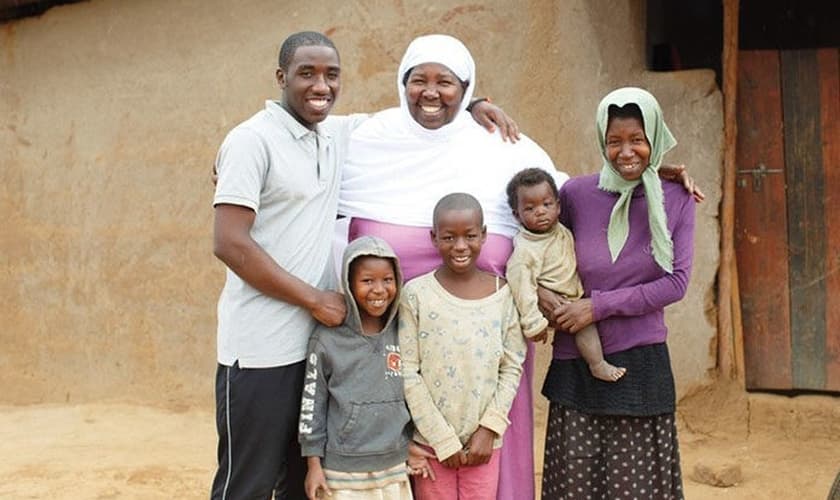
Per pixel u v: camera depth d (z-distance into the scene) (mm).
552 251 3688
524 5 6098
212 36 6977
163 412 7129
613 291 3611
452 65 3713
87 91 7508
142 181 7277
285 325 3475
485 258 3756
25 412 7504
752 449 5762
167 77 7152
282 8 6730
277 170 3426
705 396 6008
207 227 7027
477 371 3564
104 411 7242
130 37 7289
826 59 6055
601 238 3672
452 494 3662
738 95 6156
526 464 3879
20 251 7883
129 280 7355
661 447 3686
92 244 7520
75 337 7641
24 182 7852
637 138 3500
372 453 3484
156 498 5387
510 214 3852
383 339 3557
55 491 5543
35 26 7730
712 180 6012
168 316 7203
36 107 7770
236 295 3510
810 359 6145
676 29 7359
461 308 3604
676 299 3607
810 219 6113
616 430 3691
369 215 3824
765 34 7961
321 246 3537
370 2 6445
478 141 3877
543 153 4039
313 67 3443
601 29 6082
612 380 3621
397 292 3539
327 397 3518
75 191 7594
